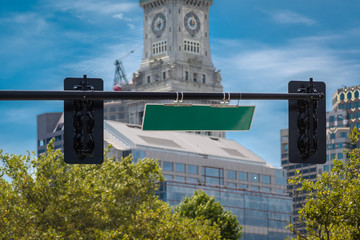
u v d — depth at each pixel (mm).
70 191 107375
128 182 122750
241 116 32969
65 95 31766
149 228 106875
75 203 106938
